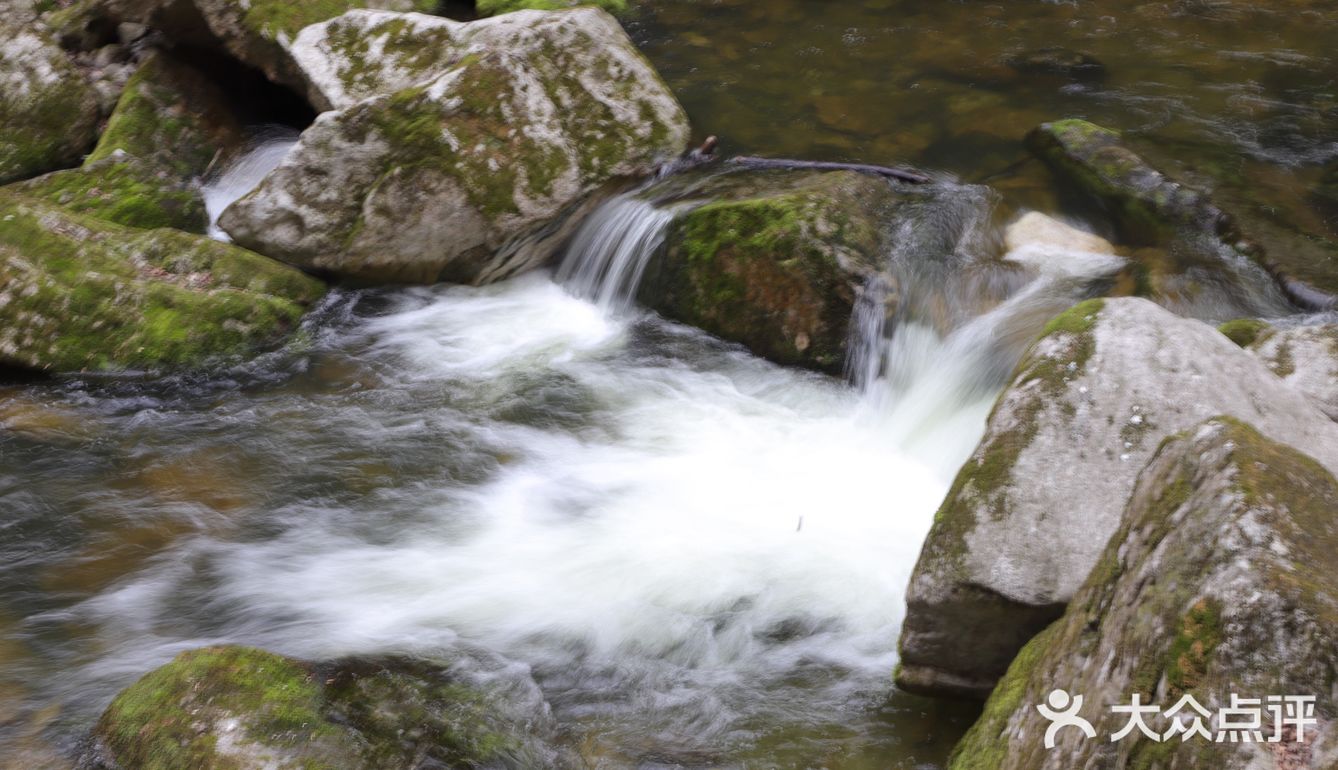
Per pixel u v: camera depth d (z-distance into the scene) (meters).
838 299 5.57
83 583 4.36
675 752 3.57
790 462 5.12
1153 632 2.31
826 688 3.84
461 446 5.25
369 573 4.42
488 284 6.56
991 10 9.52
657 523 4.71
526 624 4.14
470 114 6.16
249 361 5.85
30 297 5.70
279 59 7.27
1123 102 7.68
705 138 7.35
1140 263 5.85
